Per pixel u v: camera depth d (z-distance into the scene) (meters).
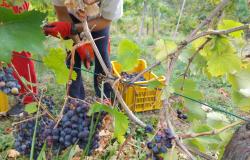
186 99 2.23
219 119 2.10
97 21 3.46
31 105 2.02
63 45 2.01
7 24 1.14
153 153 1.61
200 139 1.91
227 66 2.09
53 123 1.91
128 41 1.86
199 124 2.07
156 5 11.66
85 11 1.72
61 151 2.03
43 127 2.01
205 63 2.28
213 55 2.11
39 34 1.15
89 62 3.49
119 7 3.60
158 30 12.34
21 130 2.07
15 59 3.77
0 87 1.96
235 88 2.11
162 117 1.68
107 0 3.30
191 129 1.97
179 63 6.69
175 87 2.25
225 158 1.82
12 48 1.12
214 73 2.13
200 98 2.25
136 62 1.88
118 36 11.50
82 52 3.38
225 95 6.34
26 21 1.14
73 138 1.85
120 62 1.88
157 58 1.99
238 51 2.19
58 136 1.87
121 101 1.78
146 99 4.84
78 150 2.26
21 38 1.13
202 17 10.62
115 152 2.94
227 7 2.76
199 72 2.33
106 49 3.92
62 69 1.79
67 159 1.85
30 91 2.06
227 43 2.06
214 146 2.09
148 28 13.02
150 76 4.92
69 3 1.75
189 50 2.29
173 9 12.33
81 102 1.89
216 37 2.06
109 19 3.45
